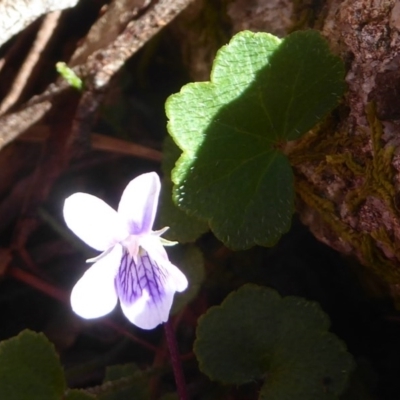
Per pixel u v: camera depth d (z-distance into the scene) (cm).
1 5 9
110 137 11
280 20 9
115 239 7
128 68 11
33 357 8
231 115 8
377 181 8
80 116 10
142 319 7
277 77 8
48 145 11
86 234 7
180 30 10
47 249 11
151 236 7
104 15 10
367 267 9
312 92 8
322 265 10
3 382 8
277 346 9
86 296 7
